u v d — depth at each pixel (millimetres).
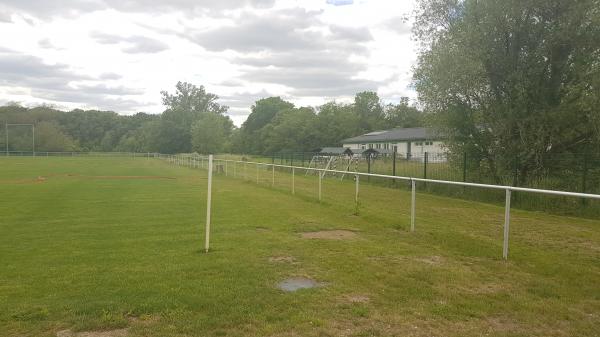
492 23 17672
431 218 11930
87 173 32594
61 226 10328
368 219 11414
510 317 4801
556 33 16844
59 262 6965
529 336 4297
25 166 43938
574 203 14648
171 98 102438
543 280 6180
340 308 4922
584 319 4797
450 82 18453
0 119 99250
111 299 5133
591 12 15875
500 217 12352
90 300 5102
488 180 19453
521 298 5379
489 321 4680
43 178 27031
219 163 34844
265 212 12648
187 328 4309
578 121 16734
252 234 9344
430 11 19891
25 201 15203
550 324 4633
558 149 17719
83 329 4320
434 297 5379
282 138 82188
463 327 4484
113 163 52812
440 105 20359
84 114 125000
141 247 8062
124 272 6348
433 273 6426
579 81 16641
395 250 7918
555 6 16812
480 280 6152
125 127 124312
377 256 7465
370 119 90375
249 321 4508
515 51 18234
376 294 5453
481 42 17938
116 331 4289
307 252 7680
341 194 18188
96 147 119688
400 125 90562
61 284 5777
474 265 6965
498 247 8195
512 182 18078
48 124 97625
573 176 16078
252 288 5578
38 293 5414
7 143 86438
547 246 8688
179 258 7188
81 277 6105
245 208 13516
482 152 20109
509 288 5812
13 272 6383
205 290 5469
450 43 18422
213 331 4266
